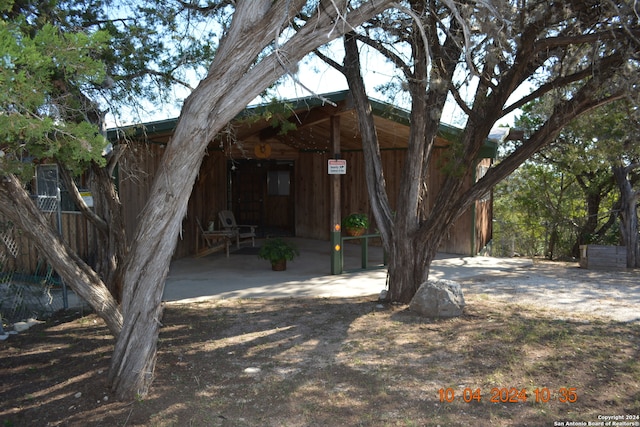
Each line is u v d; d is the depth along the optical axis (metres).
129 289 4.14
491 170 6.55
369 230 13.73
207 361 5.00
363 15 3.79
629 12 5.50
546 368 4.70
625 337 5.59
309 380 4.51
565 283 9.05
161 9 6.84
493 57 5.64
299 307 7.07
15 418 3.92
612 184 15.62
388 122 10.10
